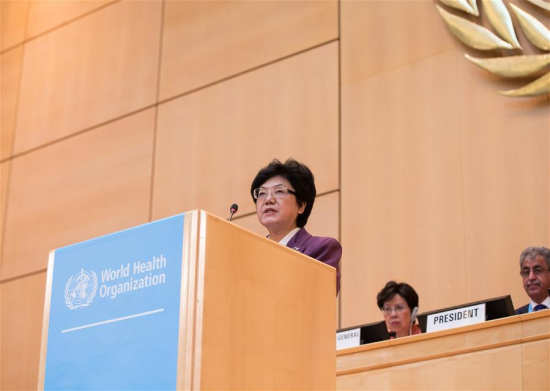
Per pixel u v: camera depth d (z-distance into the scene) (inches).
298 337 79.5
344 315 250.1
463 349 148.8
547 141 229.6
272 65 296.4
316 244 118.4
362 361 158.7
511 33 242.5
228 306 73.5
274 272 79.2
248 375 73.3
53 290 83.9
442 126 250.1
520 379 141.8
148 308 75.0
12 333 330.0
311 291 83.0
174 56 326.3
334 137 271.9
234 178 290.4
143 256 77.4
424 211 245.4
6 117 371.9
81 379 77.6
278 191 129.0
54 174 344.8
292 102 286.0
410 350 154.4
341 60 279.4
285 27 297.7
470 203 237.5
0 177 361.7
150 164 315.3
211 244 73.9
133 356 74.4
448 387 148.3
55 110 356.5
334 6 287.9
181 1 334.0
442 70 255.9
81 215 328.5
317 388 79.7
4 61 385.7
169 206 303.0
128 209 314.7
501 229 229.6
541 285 188.1
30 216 345.4
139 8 346.9
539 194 226.2
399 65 265.6
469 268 231.6
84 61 355.6
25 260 339.6
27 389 316.2
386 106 263.9
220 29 316.2
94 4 363.9
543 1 239.0
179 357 70.9
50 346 81.4
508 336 145.1
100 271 80.4
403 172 253.4
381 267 248.1
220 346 71.7
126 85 336.5
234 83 304.0
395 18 272.1
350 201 261.3
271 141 286.0
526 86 235.3
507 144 236.4
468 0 252.2
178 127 313.0
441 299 233.9
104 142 333.7
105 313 78.3
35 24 382.9
